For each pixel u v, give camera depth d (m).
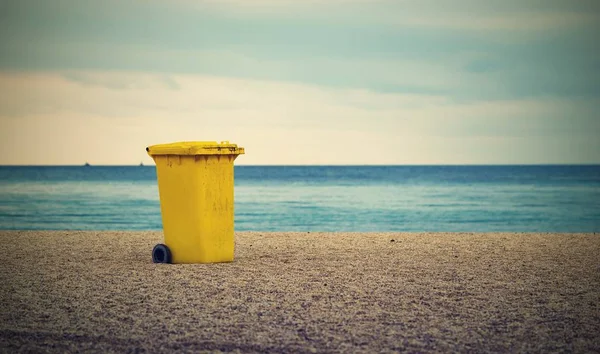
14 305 4.82
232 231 6.92
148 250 7.84
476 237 9.44
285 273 6.18
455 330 4.17
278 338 3.96
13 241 8.76
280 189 44.72
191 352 3.68
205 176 6.65
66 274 6.10
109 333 4.07
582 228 21.14
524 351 3.75
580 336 4.05
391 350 3.73
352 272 6.25
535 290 5.43
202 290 5.36
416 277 6.00
